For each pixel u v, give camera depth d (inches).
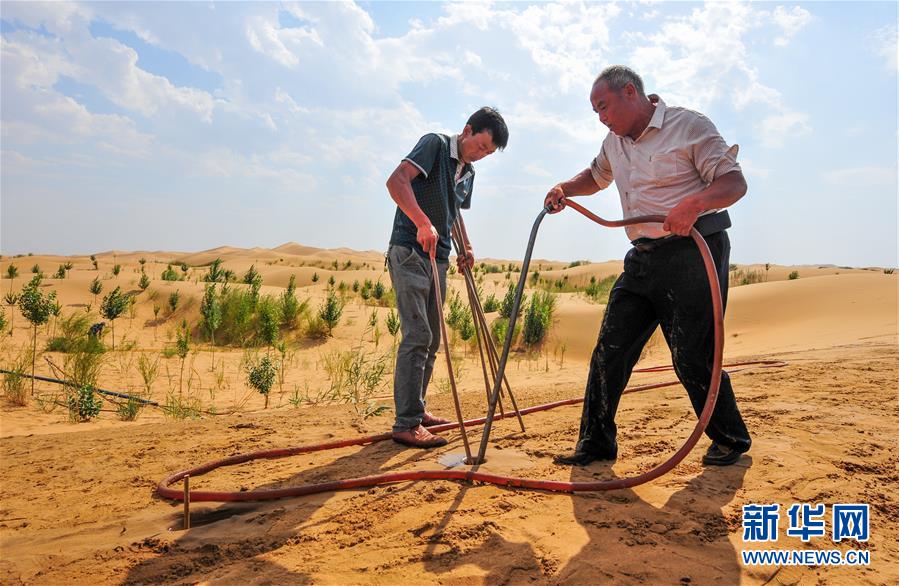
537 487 116.6
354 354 493.7
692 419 174.9
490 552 89.7
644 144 125.5
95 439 180.2
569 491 114.9
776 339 517.0
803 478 120.9
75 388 327.3
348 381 369.7
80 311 671.1
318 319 627.8
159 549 94.2
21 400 322.3
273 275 1635.1
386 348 565.6
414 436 156.6
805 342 470.9
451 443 157.9
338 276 1435.8
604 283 1194.0
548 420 183.6
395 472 127.0
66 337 477.7
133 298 709.9
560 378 417.7
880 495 113.5
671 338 127.3
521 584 80.7
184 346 494.3
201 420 217.8
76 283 812.6
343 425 190.5
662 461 132.8
